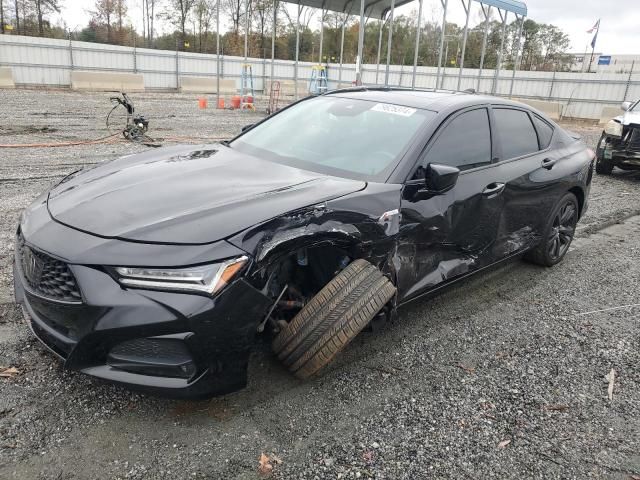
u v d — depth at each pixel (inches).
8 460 89.4
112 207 104.3
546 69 2233.0
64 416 101.4
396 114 149.6
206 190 111.8
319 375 122.6
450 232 141.0
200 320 89.4
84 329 90.6
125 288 89.2
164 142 443.8
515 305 172.6
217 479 89.5
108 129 500.1
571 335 153.7
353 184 122.6
